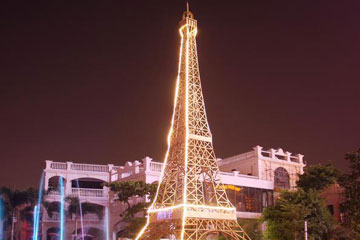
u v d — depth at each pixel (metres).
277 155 85.06
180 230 51.09
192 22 68.19
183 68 66.44
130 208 62.81
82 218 82.12
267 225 63.72
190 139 59.69
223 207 54.91
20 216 79.62
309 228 56.91
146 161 72.12
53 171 87.62
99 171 91.62
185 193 53.97
